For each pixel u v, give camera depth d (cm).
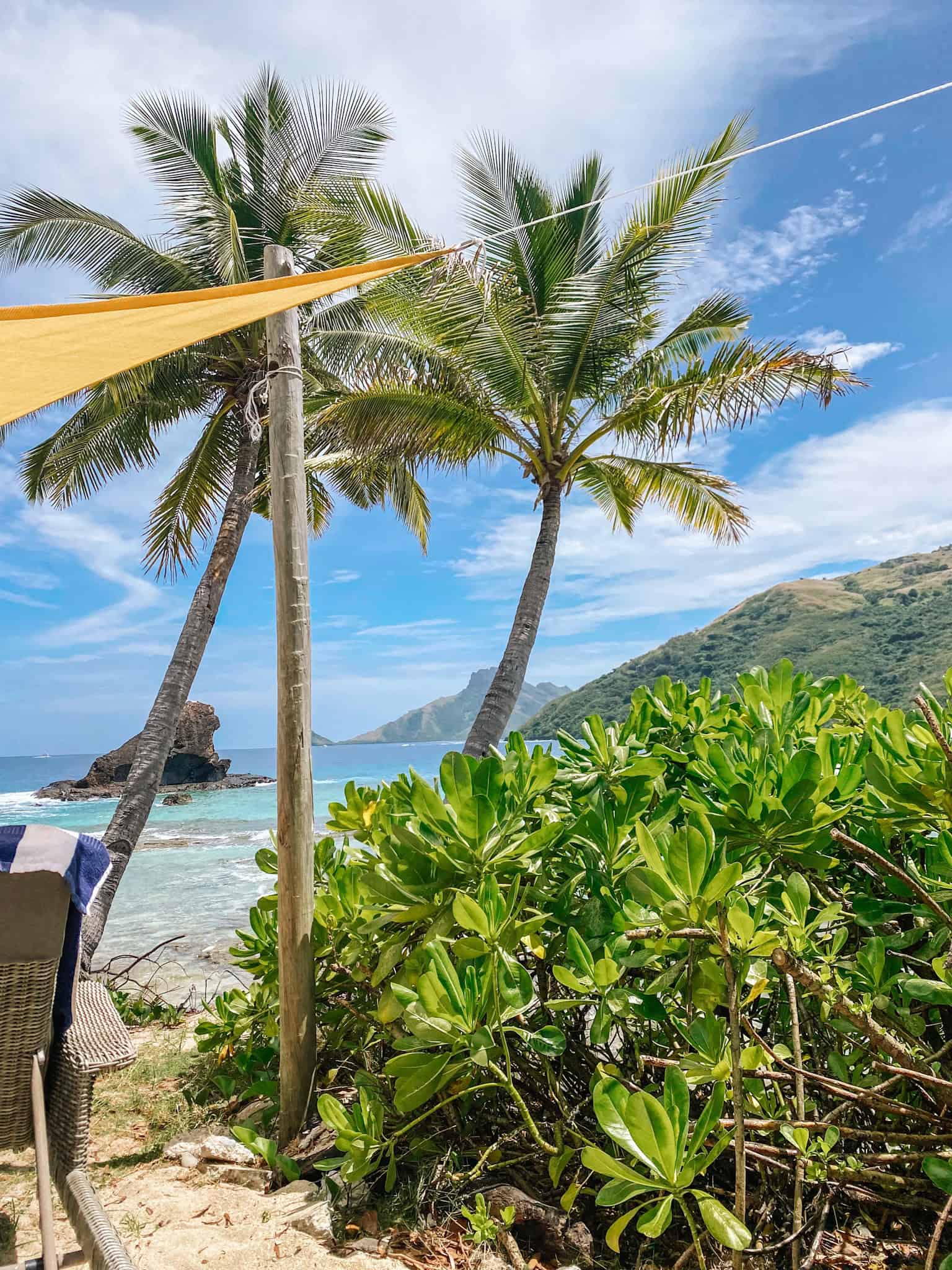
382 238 986
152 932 981
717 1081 146
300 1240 206
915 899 199
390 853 257
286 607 317
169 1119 321
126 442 1367
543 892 239
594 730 253
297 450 337
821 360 870
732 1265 157
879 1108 153
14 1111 187
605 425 1073
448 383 1060
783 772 196
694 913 146
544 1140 215
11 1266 173
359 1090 248
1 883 178
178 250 1226
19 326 189
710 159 938
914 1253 179
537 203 1020
